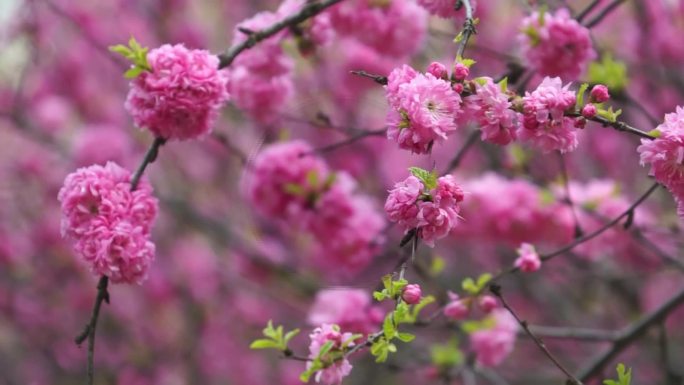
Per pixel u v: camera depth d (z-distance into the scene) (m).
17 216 6.64
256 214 3.46
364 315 2.87
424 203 1.72
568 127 1.88
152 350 6.98
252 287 6.62
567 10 3.04
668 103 5.15
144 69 2.23
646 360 5.40
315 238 3.42
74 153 5.95
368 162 3.76
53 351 6.91
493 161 4.58
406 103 1.70
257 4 6.45
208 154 6.71
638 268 4.73
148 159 2.30
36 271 6.77
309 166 3.36
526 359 5.84
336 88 4.01
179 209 6.15
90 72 6.65
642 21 5.09
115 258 2.16
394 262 3.16
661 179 1.89
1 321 6.95
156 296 6.86
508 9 5.34
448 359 3.77
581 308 5.74
